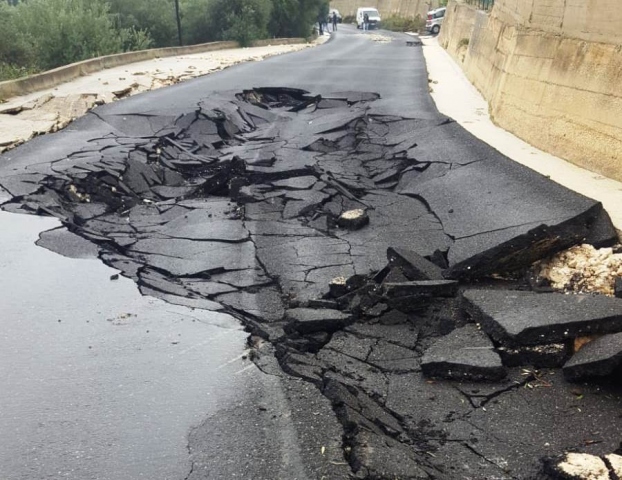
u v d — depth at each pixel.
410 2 65.38
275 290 5.54
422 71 19.73
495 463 3.36
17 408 3.82
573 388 3.94
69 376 4.17
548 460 3.25
